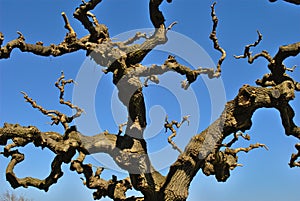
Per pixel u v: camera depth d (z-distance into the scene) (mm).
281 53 11008
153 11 11148
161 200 10836
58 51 10703
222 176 11719
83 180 10945
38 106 10867
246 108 10852
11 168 10078
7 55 10305
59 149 10312
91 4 10617
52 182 10602
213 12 10930
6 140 10109
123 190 10914
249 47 11195
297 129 11773
